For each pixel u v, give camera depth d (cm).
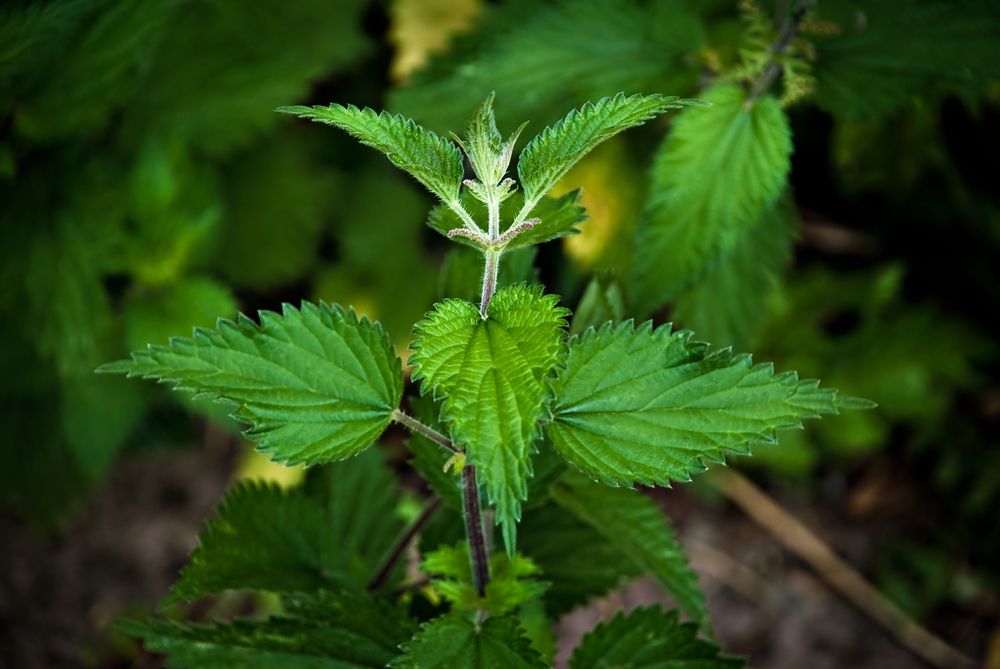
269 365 60
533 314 59
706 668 64
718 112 72
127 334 84
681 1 76
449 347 58
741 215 72
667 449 60
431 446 65
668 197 72
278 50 94
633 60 76
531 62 77
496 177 59
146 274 84
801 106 81
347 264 106
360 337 61
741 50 74
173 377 59
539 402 57
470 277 66
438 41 97
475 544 63
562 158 59
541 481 65
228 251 102
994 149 97
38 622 105
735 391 60
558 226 61
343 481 72
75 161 82
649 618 65
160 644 63
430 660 61
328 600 64
